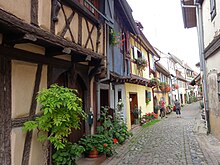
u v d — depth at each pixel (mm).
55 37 4664
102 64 7348
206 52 10883
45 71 5309
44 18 4738
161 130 13484
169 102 32969
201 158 7012
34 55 4875
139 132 12734
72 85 6523
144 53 18219
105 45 8125
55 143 4520
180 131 12914
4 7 3615
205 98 11266
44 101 4461
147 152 8047
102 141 7117
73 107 4387
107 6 8031
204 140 9711
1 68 3994
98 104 8570
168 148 8586
